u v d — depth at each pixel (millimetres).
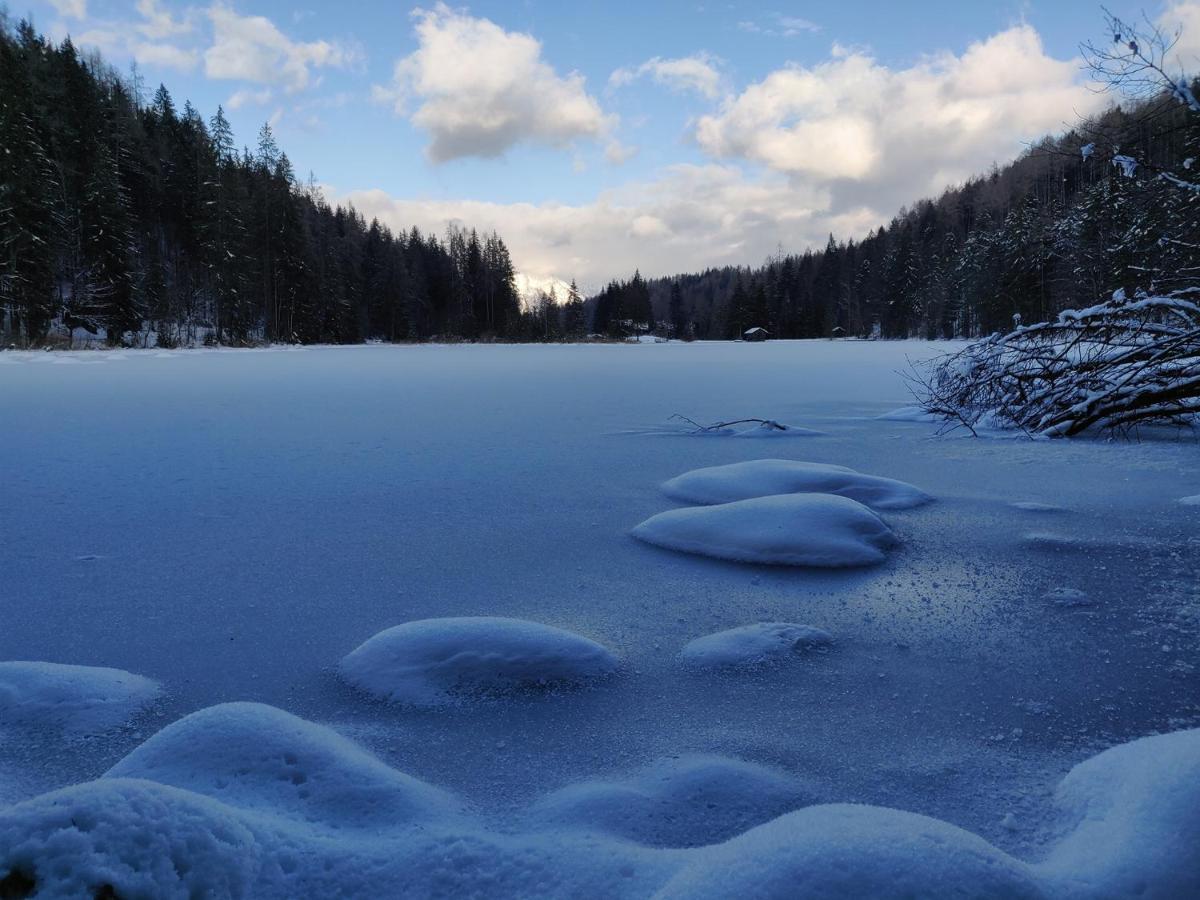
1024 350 7656
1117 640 2482
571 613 2787
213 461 6008
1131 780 1439
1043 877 1159
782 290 92062
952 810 1536
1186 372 6637
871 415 9148
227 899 1140
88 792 1177
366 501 4625
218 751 1561
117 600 2930
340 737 1772
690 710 2025
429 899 1194
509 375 17625
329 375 17516
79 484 5117
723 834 1445
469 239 72188
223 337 40312
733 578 3180
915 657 2371
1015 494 4676
